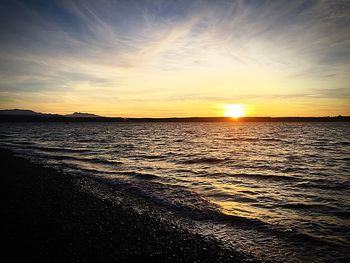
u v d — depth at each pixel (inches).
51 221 376.5
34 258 272.2
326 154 1286.9
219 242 326.0
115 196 524.7
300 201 502.3
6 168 798.5
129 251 296.7
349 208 458.0
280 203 490.0
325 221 394.6
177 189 586.9
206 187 612.4
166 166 924.0
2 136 2701.8
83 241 317.1
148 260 279.1
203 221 394.9
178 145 1833.2
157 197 521.0
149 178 704.4
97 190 567.8
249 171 833.5
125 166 911.0
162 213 429.1
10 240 312.2
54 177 684.7
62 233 337.1
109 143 1969.7
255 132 3909.9
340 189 598.5
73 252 288.5
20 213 404.5
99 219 392.8
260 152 1379.2
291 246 315.6
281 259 286.7
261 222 389.4
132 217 406.6
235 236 343.6
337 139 2365.9
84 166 899.4
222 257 290.5
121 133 3727.9
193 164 976.3
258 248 311.0
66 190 557.3
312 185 639.8
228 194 552.7
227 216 414.9
